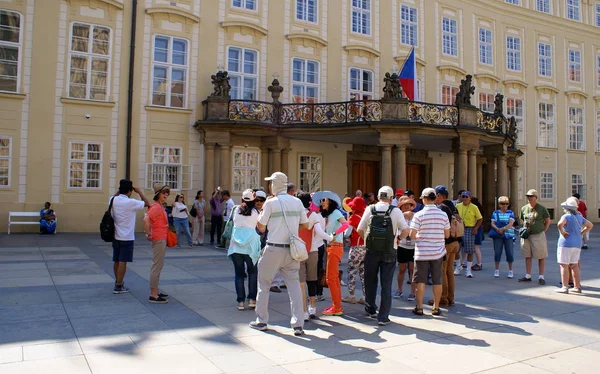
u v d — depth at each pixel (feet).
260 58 70.69
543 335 20.03
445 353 17.51
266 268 19.70
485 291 29.76
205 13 67.67
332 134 65.16
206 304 24.14
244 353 16.96
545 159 98.89
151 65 64.49
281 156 68.64
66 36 60.39
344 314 23.27
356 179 78.43
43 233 56.85
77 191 60.29
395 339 19.15
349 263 26.13
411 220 26.30
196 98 66.74
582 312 24.27
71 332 18.76
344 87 76.54
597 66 107.04
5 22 57.93
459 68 86.89
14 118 57.88
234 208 26.86
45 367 15.08
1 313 21.38
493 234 35.17
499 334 20.12
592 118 105.60
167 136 64.90
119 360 15.87
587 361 16.90
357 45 77.10
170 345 17.57
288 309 23.62
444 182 85.87
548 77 99.96
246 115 64.59
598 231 86.02
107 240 26.02
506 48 94.58
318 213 23.18
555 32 101.30
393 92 62.69
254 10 70.85
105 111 61.98
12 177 57.57
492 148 74.59
